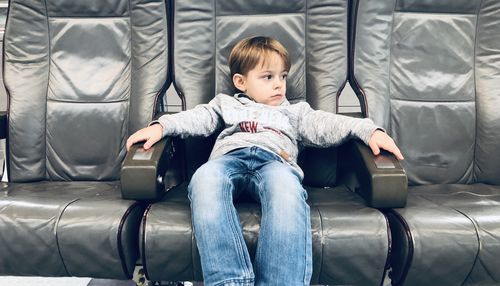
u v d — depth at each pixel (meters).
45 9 1.29
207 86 1.27
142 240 0.87
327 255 0.85
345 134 1.06
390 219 0.92
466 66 1.30
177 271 0.88
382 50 1.27
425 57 1.29
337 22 1.27
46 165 1.29
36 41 1.30
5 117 1.27
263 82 1.16
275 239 0.79
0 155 1.91
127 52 1.30
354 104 1.88
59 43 1.31
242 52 1.18
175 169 1.21
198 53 1.28
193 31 1.28
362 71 1.26
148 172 0.93
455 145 1.29
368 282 0.87
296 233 0.80
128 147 1.00
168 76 1.30
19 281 1.45
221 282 0.77
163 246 0.87
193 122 1.11
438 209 0.94
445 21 1.29
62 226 0.88
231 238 0.80
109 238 0.87
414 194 1.15
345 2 1.27
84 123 1.29
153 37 1.28
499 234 0.85
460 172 1.29
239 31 1.29
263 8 1.28
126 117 1.28
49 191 1.14
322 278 0.88
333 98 1.24
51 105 1.29
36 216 0.90
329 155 1.21
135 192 0.94
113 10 1.29
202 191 0.86
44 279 1.46
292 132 1.16
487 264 0.85
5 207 0.93
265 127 1.13
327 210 0.92
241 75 1.20
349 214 0.90
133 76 1.29
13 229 0.89
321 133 1.11
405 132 1.29
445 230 0.85
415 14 1.29
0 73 1.80
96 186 1.22
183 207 0.94
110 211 0.90
